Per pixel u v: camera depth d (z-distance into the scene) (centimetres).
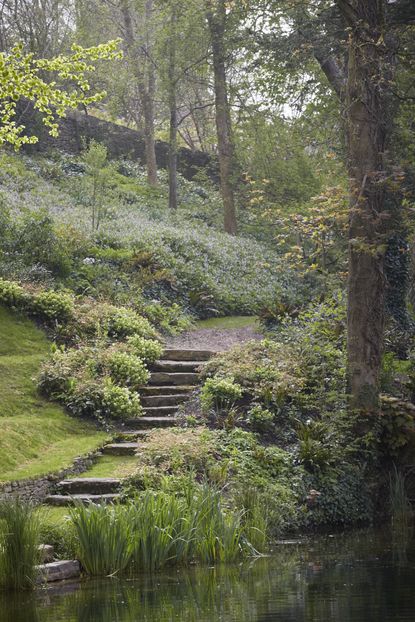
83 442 1377
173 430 1364
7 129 1337
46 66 1237
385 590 764
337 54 1897
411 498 1412
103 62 3497
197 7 2975
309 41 1942
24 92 1226
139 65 3419
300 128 2702
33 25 3381
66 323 1795
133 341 1730
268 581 839
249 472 1255
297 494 1259
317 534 1197
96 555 924
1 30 3291
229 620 665
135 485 1177
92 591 827
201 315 2280
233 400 1503
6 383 1515
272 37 2100
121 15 3962
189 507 1018
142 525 954
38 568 873
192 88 3725
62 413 1480
